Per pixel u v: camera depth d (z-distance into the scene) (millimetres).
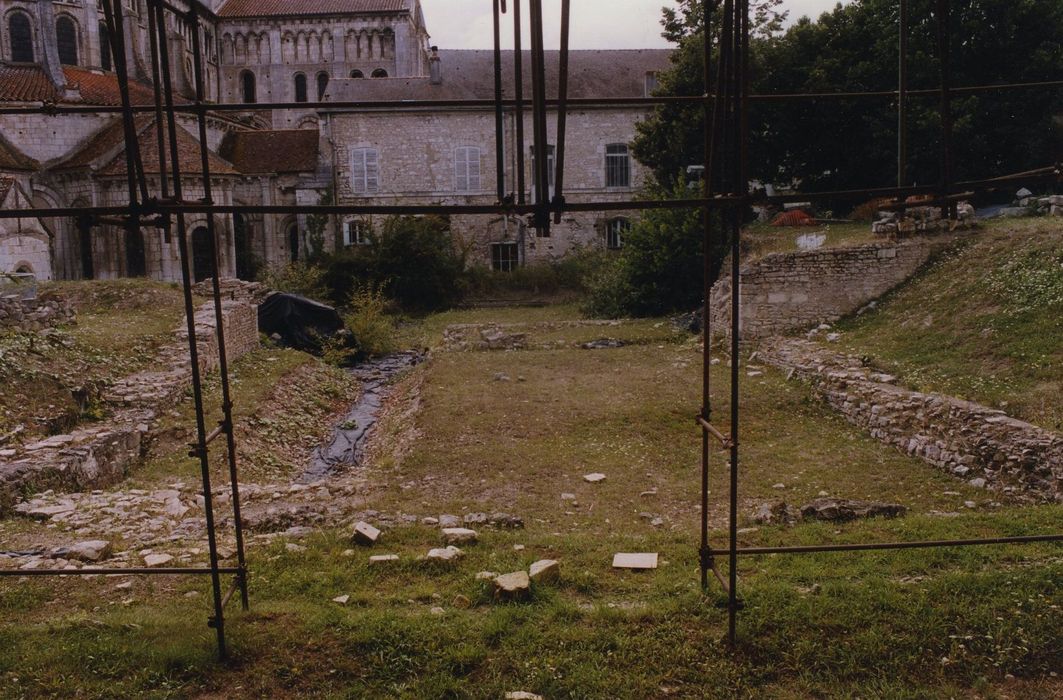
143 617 5797
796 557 6914
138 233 5070
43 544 7680
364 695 4945
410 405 16656
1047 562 6531
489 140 43062
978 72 28109
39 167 36312
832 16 30234
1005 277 17078
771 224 27500
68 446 11062
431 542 7699
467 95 43281
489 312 34438
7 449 10844
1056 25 27281
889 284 20000
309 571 6793
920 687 5000
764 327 20422
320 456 14875
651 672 5156
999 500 9758
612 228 43500
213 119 43406
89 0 45031
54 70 39469
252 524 8500
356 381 22047
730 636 5359
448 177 43281
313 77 60031
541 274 39531
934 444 11531
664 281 27391
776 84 29641
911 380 14320
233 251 38500
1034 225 19875
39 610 6109
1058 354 13453
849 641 5367
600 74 44125
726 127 5180
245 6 60406
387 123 43062
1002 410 12016
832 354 16797
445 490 10750
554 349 22891
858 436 13102
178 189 5172
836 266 20094
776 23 31062
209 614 5879
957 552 6805
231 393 16562
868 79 28141
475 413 14945
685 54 31391
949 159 5090
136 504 9430
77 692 4922
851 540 7457
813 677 5098
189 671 5125
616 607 5934
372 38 59781
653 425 14031
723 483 10953
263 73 59781
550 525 9148
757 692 4977
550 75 43750
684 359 19703
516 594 6059
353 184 43250
